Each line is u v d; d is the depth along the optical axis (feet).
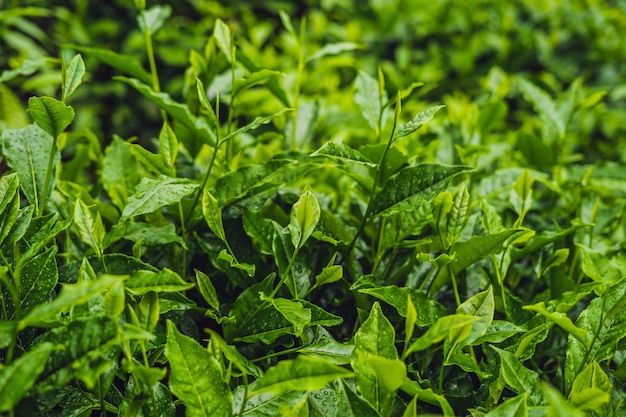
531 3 8.41
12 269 2.99
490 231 3.28
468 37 8.25
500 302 3.30
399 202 3.16
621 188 3.92
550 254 3.45
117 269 3.07
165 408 2.89
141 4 3.84
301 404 2.80
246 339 3.06
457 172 3.13
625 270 3.34
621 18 8.01
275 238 3.14
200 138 3.54
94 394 2.93
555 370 3.35
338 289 3.37
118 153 3.49
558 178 4.00
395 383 2.75
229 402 2.76
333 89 5.84
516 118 7.59
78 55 3.10
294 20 9.43
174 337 2.74
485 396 3.05
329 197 3.61
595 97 3.97
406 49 8.25
